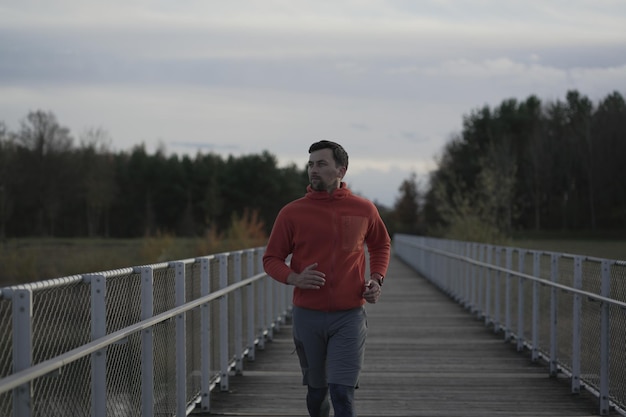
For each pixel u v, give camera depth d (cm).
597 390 692
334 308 477
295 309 488
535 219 6094
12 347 321
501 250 1198
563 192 6075
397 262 3853
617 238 5091
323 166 481
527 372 881
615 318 643
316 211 482
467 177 6138
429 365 930
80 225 7219
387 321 1385
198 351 708
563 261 815
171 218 7512
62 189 6756
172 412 589
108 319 431
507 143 5919
